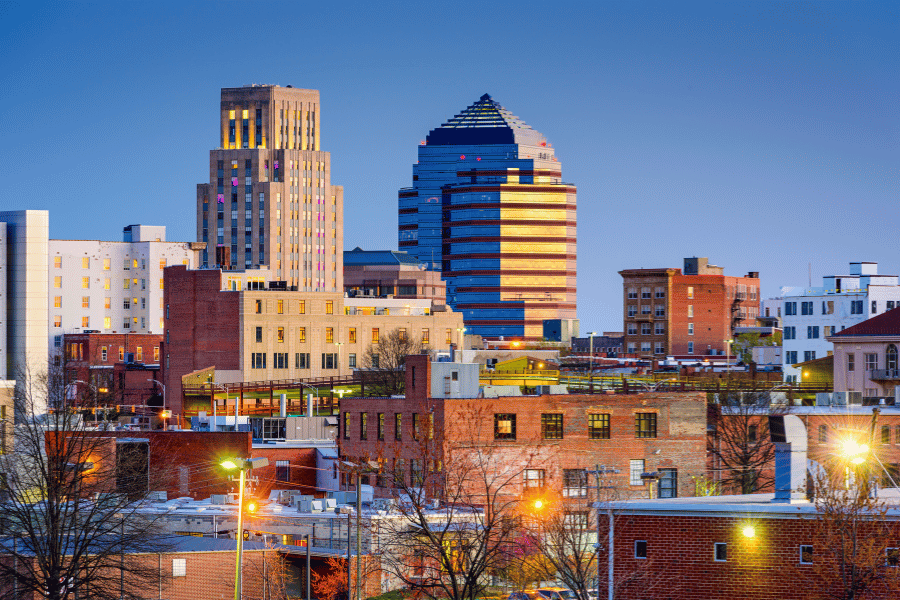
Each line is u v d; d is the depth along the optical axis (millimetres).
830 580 65250
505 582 96312
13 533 100500
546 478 128500
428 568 98188
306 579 105188
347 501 120188
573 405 130875
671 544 67688
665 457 132875
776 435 71812
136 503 118625
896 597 65312
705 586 67062
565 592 92500
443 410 127312
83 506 110250
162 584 102562
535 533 97500
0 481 103750
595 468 130625
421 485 97688
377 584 105000
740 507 67250
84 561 100812
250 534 116000
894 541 65938
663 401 133500
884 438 132750
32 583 96438
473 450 126062
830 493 67688
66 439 114938
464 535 93688
